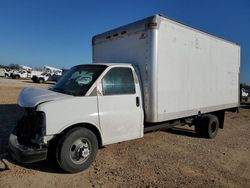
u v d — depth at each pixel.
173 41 6.47
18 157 4.39
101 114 5.10
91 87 5.04
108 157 5.75
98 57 7.36
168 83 6.35
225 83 9.08
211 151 6.70
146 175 4.88
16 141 4.68
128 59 6.34
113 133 5.32
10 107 12.34
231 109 9.99
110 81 5.36
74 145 4.75
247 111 18.02
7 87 24.52
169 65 6.36
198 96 7.62
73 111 4.73
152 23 5.85
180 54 6.76
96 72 5.32
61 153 4.56
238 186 4.65
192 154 6.32
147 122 6.07
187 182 4.67
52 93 5.00
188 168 5.36
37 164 5.12
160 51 6.04
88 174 4.79
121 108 5.44
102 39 7.17
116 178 4.68
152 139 7.54
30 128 4.65
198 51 7.50
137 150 6.37
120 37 6.57
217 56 8.48
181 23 6.77
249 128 10.73
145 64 5.95
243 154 6.65
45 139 4.44
